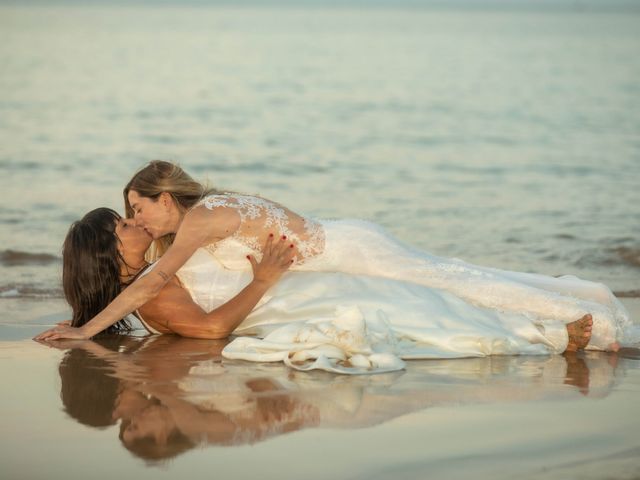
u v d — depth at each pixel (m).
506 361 5.46
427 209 12.01
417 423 4.18
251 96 25.05
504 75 32.22
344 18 132.38
